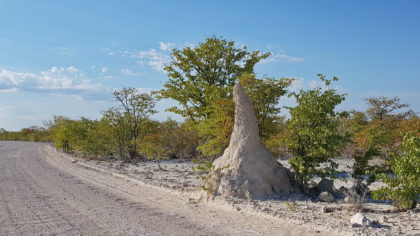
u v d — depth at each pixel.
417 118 27.78
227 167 13.30
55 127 50.69
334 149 12.80
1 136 108.38
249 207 11.29
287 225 9.54
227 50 21.31
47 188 16.58
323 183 13.74
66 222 10.38
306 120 12.88
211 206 12.23
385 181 10.23
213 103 16.69
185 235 8.94
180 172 22.31
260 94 16.17
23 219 10.75
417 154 9.41
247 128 13.65
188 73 21.64
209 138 21.08
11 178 19.95
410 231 8.37
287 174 14.06
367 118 35.94
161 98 22.05
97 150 35.16
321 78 13.18
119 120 33.53
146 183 17.70
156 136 31.95
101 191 15.93
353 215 10.05
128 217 10.94
